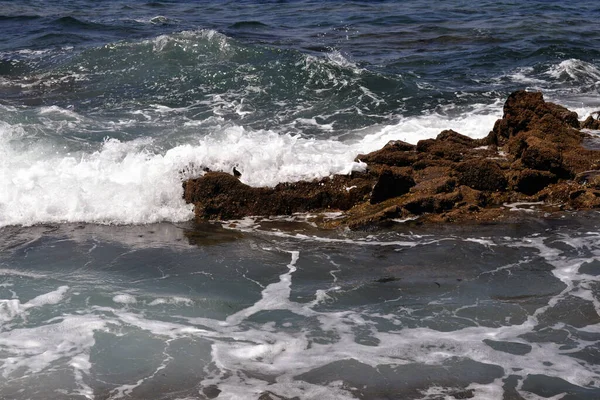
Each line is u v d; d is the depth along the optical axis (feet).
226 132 46.65
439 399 22.00
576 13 101.24
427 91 58.34
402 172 38.01
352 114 52.90
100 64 63.16
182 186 38.63
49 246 33.73
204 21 94.27
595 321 26.23
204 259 32.19
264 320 26.78
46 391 22.58
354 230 35.19
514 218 35.78
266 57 63.57
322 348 24.81
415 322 26.40
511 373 23.22
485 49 74.64
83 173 39.78
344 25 90.74
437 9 104.32
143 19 95.45
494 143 44.57
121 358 24.35
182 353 24.62
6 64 65.51
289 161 40.06
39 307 27.66
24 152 42.98
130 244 34.06
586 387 22.44
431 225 35.40
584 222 35.12
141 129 48.55
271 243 33.99
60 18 88.22
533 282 29.25
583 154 40.57
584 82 62.54
